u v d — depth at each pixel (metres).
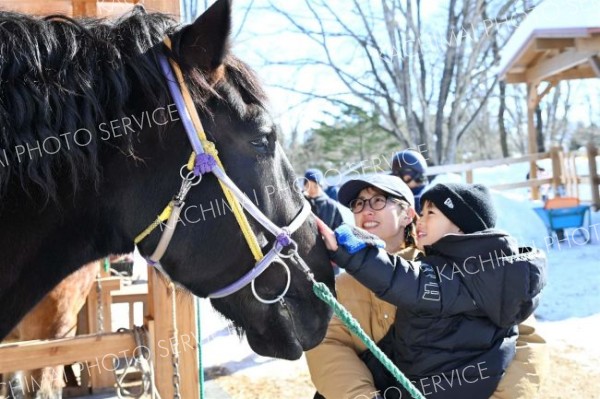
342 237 1.59
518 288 1.59
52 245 1.33
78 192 1.30
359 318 1.82
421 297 1.60
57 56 1.29
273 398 3.79
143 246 1.38
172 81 1.33
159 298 2.04
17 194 1.27
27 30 1.28
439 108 15.98
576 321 4.95
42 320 2.43
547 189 11.06
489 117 20.84
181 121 1.32
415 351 1.66
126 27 1.39
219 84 1.36
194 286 1.42
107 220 1.36
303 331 1.49
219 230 1.36
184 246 1.37
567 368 3.94
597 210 9.35
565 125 19.77
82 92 1.27
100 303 3.59
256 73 1.45
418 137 16.12
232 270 1.40
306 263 1.48
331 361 1.73
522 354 1.74
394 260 1.63
